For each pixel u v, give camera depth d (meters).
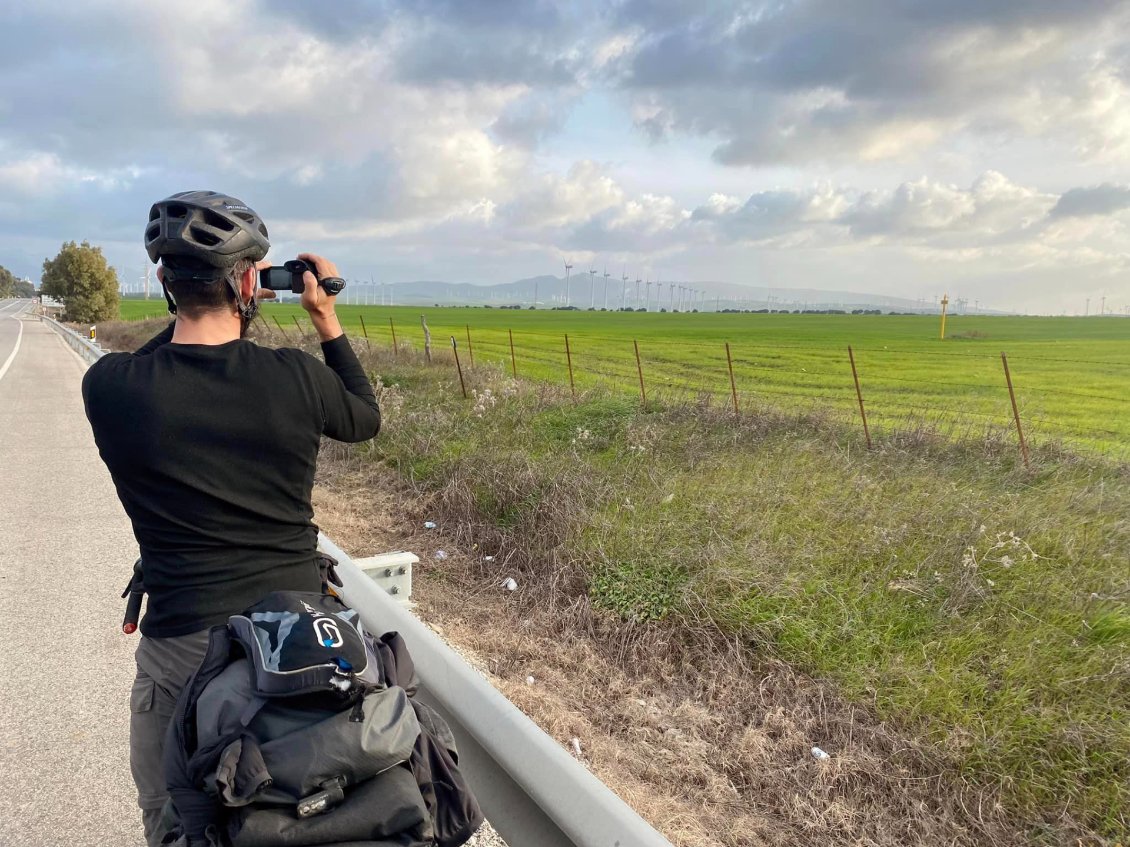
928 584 5.38
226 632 1.52
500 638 5.05
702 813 3.45
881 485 7.55
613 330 59.78
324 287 1.95
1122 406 19.27
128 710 3.88
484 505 7.55
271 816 1.31
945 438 10.26
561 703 4.26
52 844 2.88
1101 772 3.68
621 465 8.46
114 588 5.64
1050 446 9.73
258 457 1.71
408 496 8.44
